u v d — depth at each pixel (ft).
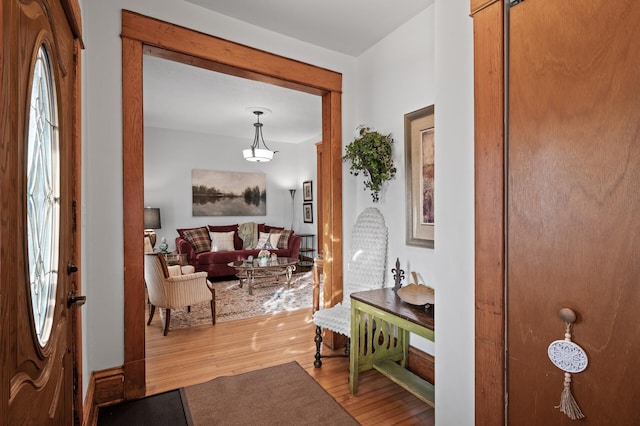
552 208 3.14
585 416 2.91
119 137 6.68
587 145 2.90
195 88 13.51
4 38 2.18
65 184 4.40
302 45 9.25
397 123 8.82
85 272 6.28
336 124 9.84
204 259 18.58
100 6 6.54
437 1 4.42
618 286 2.73
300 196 24.98
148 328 11.14
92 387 6.29
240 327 11.23
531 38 3.30
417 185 8.24
